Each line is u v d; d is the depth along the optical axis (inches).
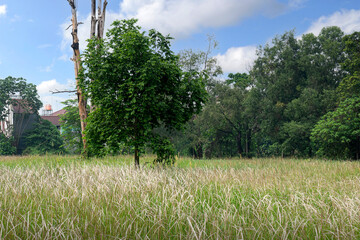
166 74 388.5
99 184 239.9
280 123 1339.8
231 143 1574.8
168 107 385.4
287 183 288.7
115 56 364.2
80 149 1113.4
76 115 1168.2
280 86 1353.3
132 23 392.2
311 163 601.3
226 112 1339.8
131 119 391.2
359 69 1094.4
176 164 543.2
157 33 400.8
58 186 247.0
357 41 1099.3
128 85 359.9
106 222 159.6
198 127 1320.1
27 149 1841.8
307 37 1386.6
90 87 384.8
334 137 1016.2
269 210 183.5
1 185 262.8
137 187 242.2
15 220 158.4
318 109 1226.6
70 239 143.8
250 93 1354.6
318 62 1326.3
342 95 1114.1
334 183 288.0
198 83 410.0
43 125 1990.7
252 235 149.0
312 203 210.1
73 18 661.3
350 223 158.9
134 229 152.3
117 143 394.0
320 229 152.6
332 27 1379.2
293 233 146.9
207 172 343.3
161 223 155.8
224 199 215.0
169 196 210.2
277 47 1402.6
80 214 171.8
